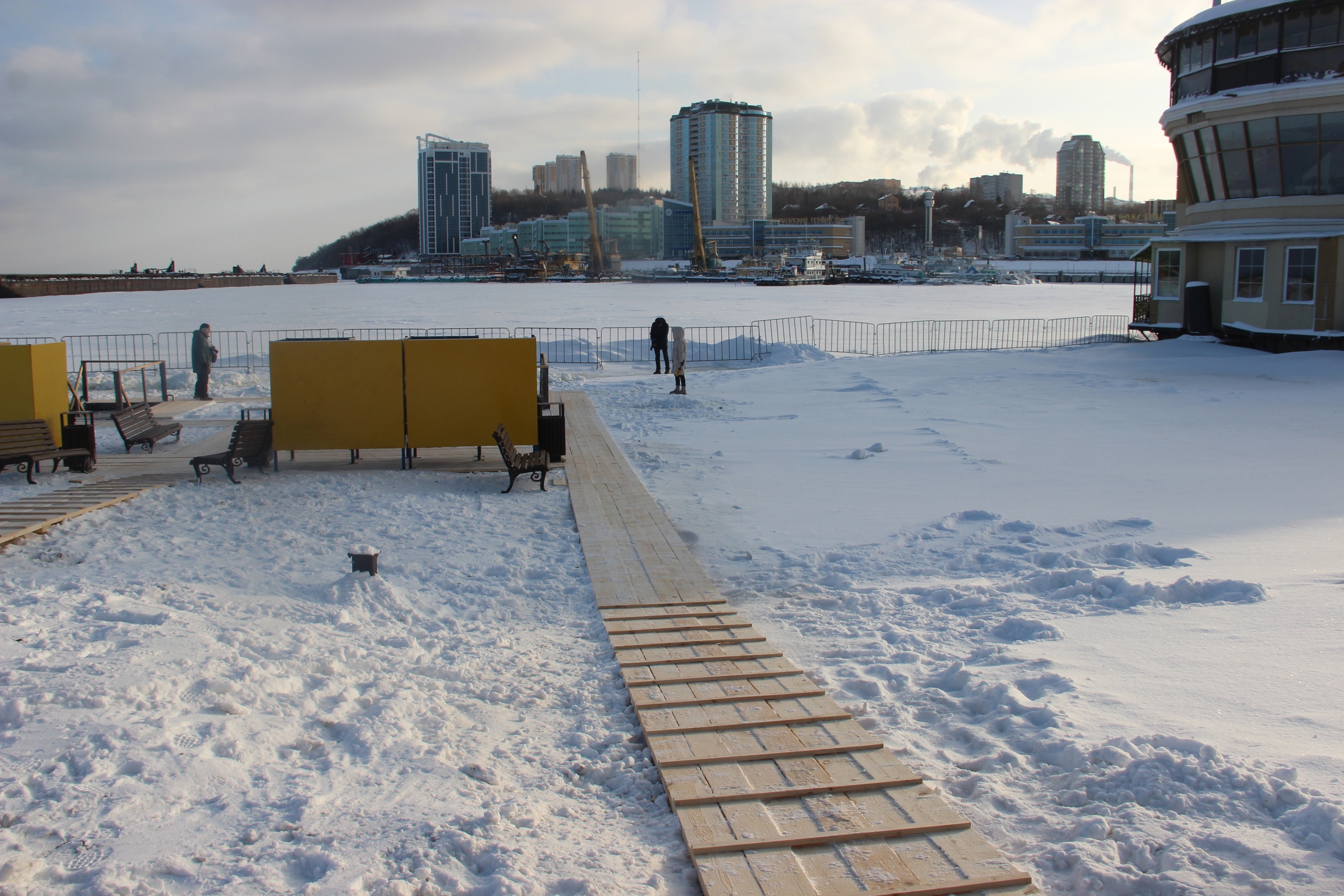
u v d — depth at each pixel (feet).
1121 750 15.26
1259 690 17.95
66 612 21.71
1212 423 57.67
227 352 126.31
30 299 414.21
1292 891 11.65
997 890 12.01
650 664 20.61
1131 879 12.05
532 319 214.90
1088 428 56.39
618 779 15.34
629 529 33.94
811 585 27.43
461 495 39.70
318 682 18.72
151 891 11.45
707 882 12.01
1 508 35.24
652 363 101.60
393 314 241.96
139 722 15.61
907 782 14.83
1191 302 107.76
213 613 22.74
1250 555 28.91
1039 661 20.10
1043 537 32.14
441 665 20.24
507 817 13.84
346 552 30.66
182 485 40.70
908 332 161.48
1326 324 93.50
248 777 14.65
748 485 42.06
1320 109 92.12
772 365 95.91
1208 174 104.88
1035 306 279.69
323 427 44.52
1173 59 109.40
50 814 12.97
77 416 45.14
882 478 43.11
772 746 16.16
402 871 12.14
